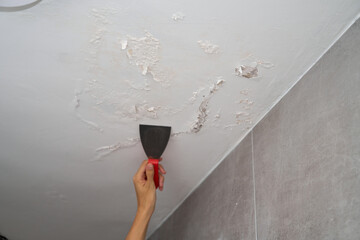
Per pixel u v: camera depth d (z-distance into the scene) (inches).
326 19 36.9
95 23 38.3
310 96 39.7
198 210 60.9
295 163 38.9
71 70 42.9
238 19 37.5
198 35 39.2
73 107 47.2
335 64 36.8
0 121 49.1
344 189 30.5
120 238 80.3
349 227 28.9
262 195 43.6
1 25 37.9
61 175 60.1
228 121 49.8
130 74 43.3
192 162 57.7
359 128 30.7
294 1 35.6
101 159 55.7
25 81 44.0
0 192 65.8
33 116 48.5
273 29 38.3
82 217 73.3
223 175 55.7
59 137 51.9
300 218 35.4
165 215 74.4
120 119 48.9
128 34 39.3
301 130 39.5
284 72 42.7
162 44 40.3
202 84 44.5
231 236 48.8
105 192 64.3
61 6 36.6
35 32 38.8
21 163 57.2
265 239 40.7
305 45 39.5
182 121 49.3
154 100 46.4
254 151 48.6
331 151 33.6
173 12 37.2
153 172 49.0
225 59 41.6
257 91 45.4
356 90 32.5
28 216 74.0
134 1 36.4
